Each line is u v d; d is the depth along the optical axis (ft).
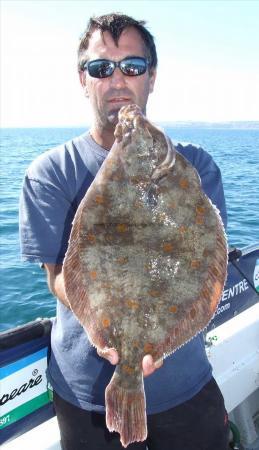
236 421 4.18
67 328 2.75
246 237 12.01
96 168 2.77
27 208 2.76
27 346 3.06
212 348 3.85
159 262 2.24
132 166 2.28
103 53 2.60
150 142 2.30
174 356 2.67
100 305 2.23
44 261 2.70
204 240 2.24
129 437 2.24
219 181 2.93
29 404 3.14
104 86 2.62
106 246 2.24
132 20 2.67
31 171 2.81
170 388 2.67
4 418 3.02
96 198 2.24
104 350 2.23
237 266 4.31
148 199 2.26
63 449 2.88
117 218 2.25
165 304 2.24
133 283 2.24
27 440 3.09
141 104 2.72
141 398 2.26
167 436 2.72
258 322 4.30
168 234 2.25
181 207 2.26
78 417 2.71
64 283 2.20
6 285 9.06
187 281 2.25
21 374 3.07
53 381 2.84
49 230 2.71
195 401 2.74
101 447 2.69
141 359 2.25
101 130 2.75
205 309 2.25
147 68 2.69
